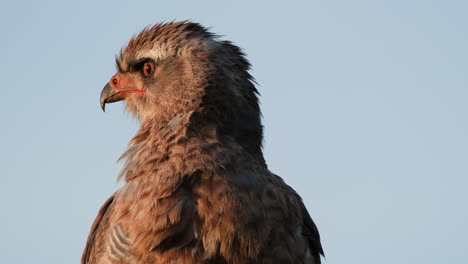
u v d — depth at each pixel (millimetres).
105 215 10898
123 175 11031
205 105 11391
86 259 11445
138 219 10109
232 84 11695
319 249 11477
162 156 10680
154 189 10250
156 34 12492
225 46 12008
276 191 10570
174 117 11367
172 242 9914
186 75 11727
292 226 10555
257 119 11883
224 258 9969
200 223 10000
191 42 11930
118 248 10180
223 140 10977
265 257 10133
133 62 12750
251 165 10680
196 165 10391
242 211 10070
